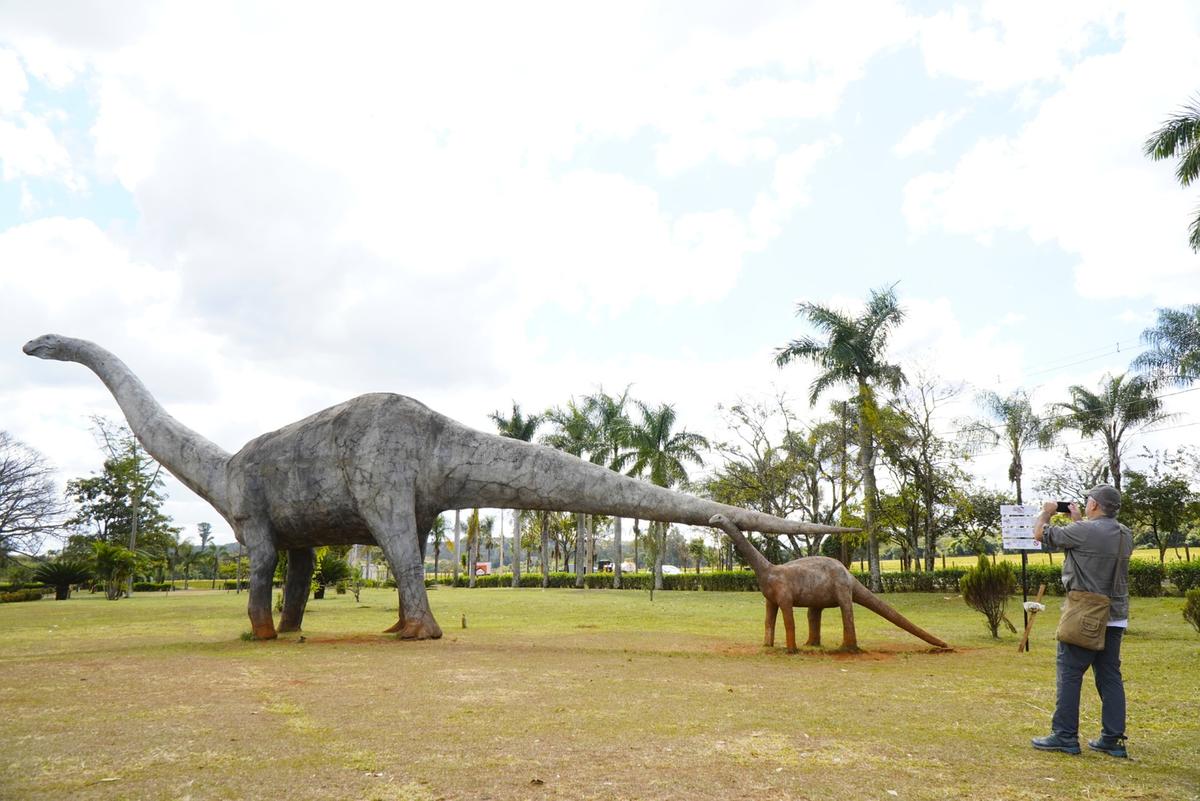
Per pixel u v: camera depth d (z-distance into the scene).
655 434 33.38
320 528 11.01
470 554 45.06
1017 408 31.00
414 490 10.65
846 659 8.77
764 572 9.73
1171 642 10.42
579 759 4.07
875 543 25.42
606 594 29.62
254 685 6.43
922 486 28.75
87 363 13.11
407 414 10.78
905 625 9.88
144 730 4.72
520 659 8.26
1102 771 3.91
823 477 30.30
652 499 10.48
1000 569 11.72
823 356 25.16
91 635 12.29
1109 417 29.86
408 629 10.46
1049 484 31.94
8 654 9.18
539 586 44.00
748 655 9.05
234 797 3.44
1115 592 4.25
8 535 35.50
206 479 11.74
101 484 47.75
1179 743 4.53
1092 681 7.03
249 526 10.98
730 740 4.54
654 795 3.48
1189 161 15.74
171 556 60.69
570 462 10.75
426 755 4.14
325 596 31.27
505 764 3.96
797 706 5.66
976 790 3.58
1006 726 4.99
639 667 7.77
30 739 4.49
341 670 7.30
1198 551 43.25
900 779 3.75
